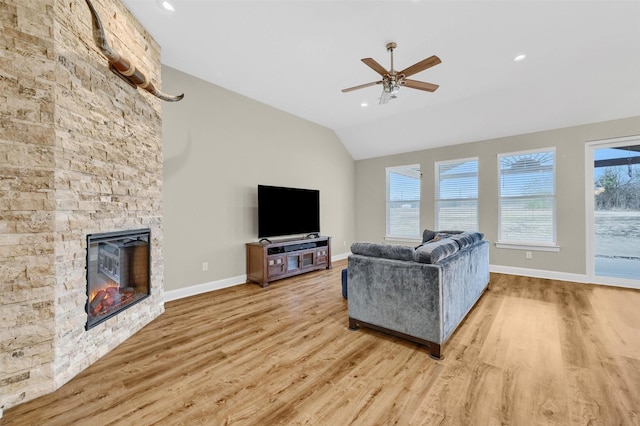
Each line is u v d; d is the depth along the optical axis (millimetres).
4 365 1531
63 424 1409
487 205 4930
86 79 1940
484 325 2598
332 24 2488
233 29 2582
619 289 3719
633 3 2162
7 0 1558
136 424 1404
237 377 1805
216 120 3805
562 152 4250
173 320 2742
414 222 5883
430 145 5500
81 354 1886
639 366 1872
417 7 2256
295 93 4066
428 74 3387
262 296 3504
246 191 4203
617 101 3652
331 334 2443
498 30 2535
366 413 1471
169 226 3332
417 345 2232
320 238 4941
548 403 1526
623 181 3900
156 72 2789
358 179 6668
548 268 4367
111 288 2270
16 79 1577
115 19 2209
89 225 1968
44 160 1658
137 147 2506
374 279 2375
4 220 1548
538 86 3688
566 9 2250
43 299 1648
